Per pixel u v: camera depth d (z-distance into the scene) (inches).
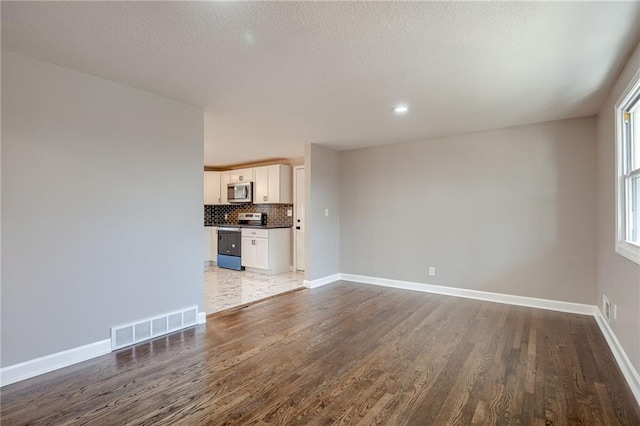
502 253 161.5
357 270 210.5
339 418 72.4
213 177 289.1
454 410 75.3
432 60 89.3
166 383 86.7
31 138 89.5
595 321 133.1
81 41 80.2
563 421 71.3
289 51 84.7
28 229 89.3
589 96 116.0
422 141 184.1
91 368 94.5
